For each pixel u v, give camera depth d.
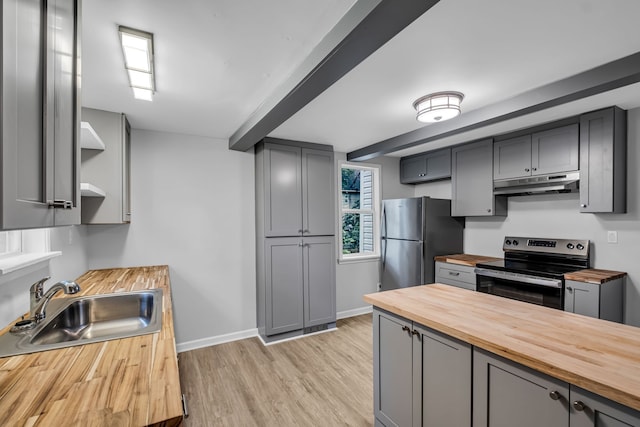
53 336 1.51
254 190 3.59
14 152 0.63
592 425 0.98
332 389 2.48
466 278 3.40
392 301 1.82
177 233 3.18
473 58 1.79
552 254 3.14
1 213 0.58
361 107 2.56
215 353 3.12
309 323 3.59
